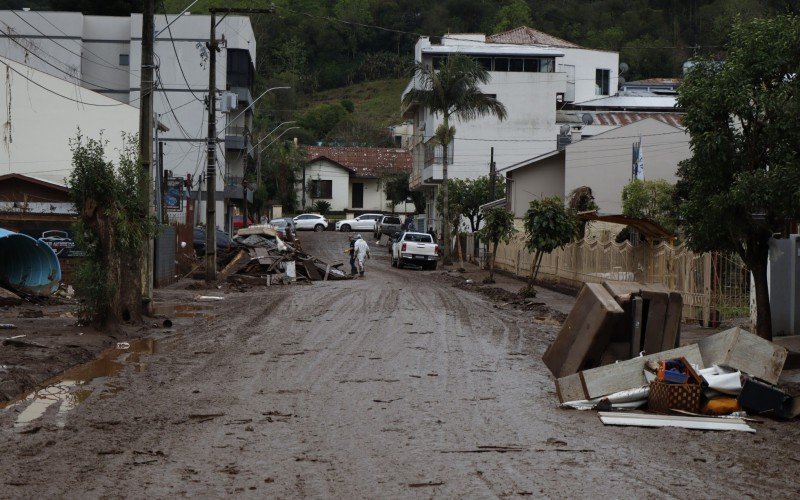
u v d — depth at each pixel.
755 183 13.13
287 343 16.89
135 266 19.67
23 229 28.92
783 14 14.56
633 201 36.84
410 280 38.31
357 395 11.53
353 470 7.68
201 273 38.69
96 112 41.84
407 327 19.80
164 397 11.30
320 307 24.44
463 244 59.41
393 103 134.38
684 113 14.84
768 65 13.70
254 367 13.91
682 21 98.88
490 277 37.66
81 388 11.98
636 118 66.44
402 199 93.38
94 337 16.97
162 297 27.59
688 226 15.32
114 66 64.75
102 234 17.88
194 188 63.88
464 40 70.81
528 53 67.50
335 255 56.47
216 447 8.55
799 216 13.24
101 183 17.69
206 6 95.50
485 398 11.47
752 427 9.80
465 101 50.00
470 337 18.23
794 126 13.30
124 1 75.38
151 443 8.70
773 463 8.14
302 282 35.59
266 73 129.62
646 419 9.98
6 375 12.15
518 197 50.31
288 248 43.16
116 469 7.65
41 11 64.19
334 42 145.25
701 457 8.30
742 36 14.23
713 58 14.86
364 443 8.76
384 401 11.12
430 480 7.32
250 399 11.19
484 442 8.84
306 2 146.88
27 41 62.88
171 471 7.61
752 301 18.78
